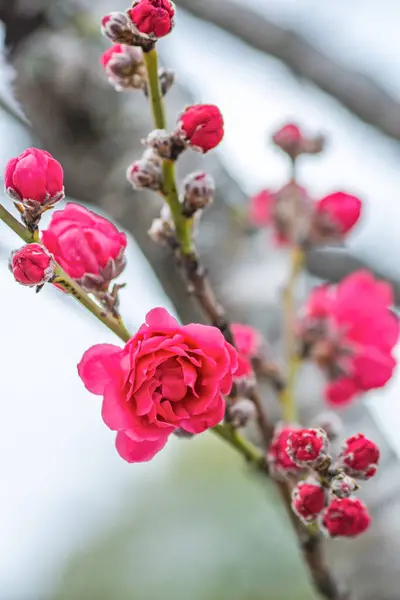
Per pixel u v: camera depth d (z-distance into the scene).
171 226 0.53
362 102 0.80
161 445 0.50
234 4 0.81
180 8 0.81
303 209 0.60
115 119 0.72
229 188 0.72
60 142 0.72
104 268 0.51
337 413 0.65
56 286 0.51
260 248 0.70
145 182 0.52
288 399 0.57
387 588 0.60
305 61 0.80
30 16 0.73
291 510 0.53
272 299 0.68
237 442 0.53
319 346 0.59
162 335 0.50
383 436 0.65
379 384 0.59
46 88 0.72
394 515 0.62
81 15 0.74
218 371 0.49
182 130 0.51
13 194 0.50
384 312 0.60
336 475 0.50
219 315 0.53
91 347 0.49
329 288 0.60
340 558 0.61
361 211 0.60
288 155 0.61
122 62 0.54
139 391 0.49
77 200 0.72
